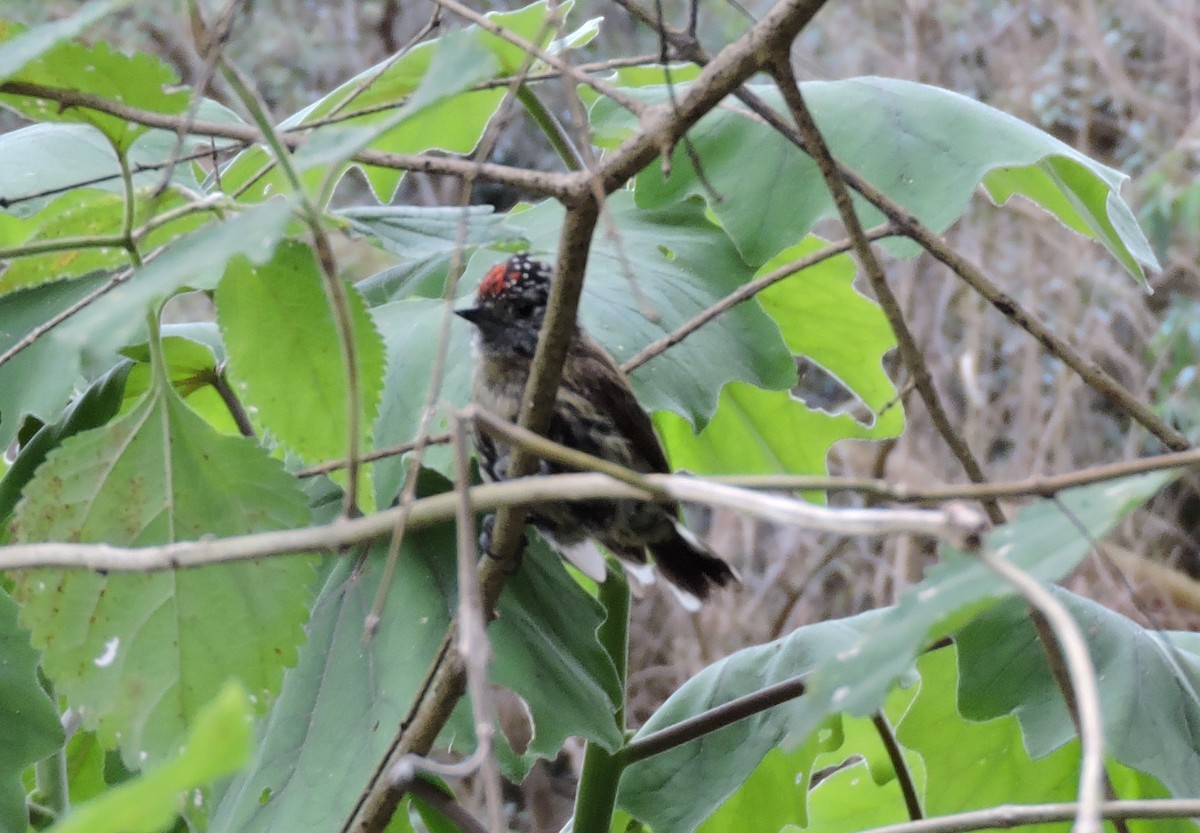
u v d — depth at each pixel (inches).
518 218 291.3
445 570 245.1
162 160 251.9
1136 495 133.4
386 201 316.8
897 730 292.7
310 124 213.6
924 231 217.3
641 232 284.0
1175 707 235.9
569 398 284.8
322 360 192.9
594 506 269.7
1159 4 737.6
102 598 185.3
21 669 217.5
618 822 299.9
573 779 658.8
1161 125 725.3
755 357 261.1
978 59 730.8
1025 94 720.3
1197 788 223.3
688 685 295.1
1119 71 721.6
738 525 687.7
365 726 228.8
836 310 325.7
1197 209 676.7
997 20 728.3
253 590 188.5
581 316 252.5
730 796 278.4
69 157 258.5
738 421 339.3
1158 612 636.1
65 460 185.3
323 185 135.0
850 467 657.0
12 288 201.3
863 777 326.3
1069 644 111.9
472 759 150.9
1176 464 142.6
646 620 668.7
